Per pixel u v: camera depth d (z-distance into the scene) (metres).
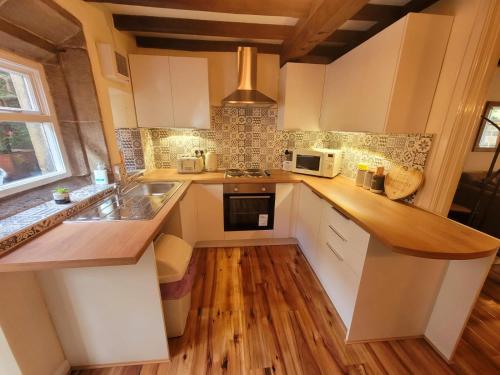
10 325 0.97
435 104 1.46
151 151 2.62
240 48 2.27
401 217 1.39
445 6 1.39
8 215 1.18
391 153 1.83
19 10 1.08
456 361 1.38
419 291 1.40
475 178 3.13
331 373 1.30
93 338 1.25
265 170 2.78
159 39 2.30
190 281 1.61
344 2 1.26
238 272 2.19
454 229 1.25
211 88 2.39
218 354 1.40
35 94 1.42
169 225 1.94
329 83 2.23
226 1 1.51
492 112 3.30
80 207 1.42
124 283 1.17
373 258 1.29
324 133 2.82
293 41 2.05
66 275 1.12
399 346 1.47
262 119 2.70
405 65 1.37
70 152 1.65
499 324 1.65
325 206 1.86
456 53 1.33
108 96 1.76
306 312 1.72
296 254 2.50
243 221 2.53
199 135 2.68
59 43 1.44
